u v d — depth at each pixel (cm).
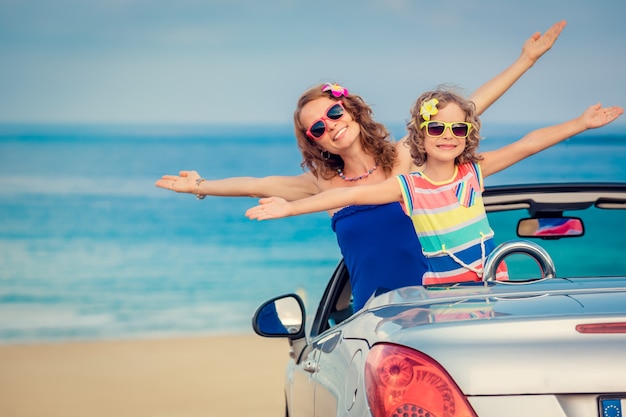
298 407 499
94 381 1895
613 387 274
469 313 303
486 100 550
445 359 284
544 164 5772
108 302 3428
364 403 298
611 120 474
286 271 3956
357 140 547
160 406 1592
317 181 567
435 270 458
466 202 454
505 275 450
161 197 4878
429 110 448
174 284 3744
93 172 6806
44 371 2056
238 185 565
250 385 1747
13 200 5481
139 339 2738
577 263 500
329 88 536
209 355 2175
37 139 8781
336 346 372
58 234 4709
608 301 302
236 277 3862
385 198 457
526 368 277
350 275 526
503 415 276
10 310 3309
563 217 495
